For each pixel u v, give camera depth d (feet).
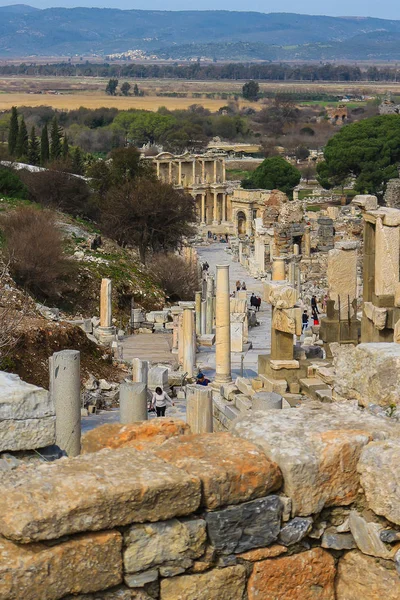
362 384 54.08
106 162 492.95
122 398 75.31
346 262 131.44
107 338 215.72
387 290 124.16
